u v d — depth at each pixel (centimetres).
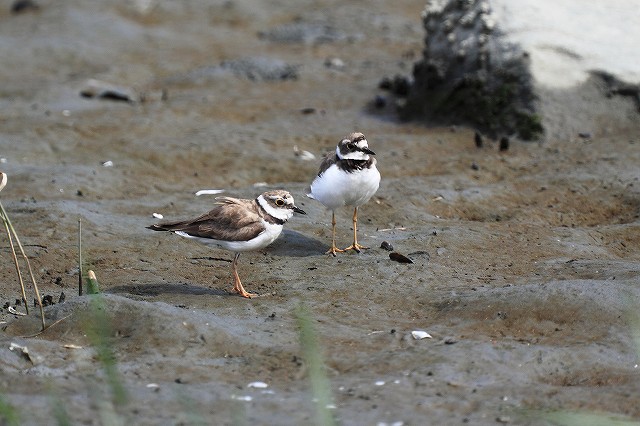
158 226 1144
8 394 866
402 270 1236
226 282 1219
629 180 1617
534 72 1908
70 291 1188
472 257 1302
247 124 2088
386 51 2933
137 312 1020
